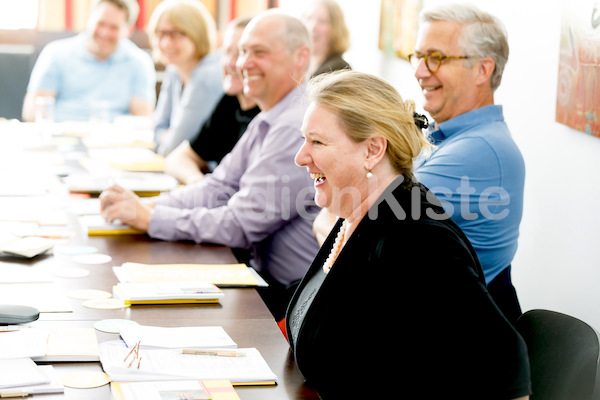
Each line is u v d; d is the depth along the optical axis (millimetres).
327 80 1747
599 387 1665
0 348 1690
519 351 1528
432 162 2449
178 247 2701
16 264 2381
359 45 5820
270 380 1675
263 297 2840
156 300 2105
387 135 1705
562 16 2676
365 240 1707
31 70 6355
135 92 5676
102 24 5473
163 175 3756
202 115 4535
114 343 1793
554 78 2801
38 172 3670
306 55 3062
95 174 3629
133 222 2768
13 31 6477
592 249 2475
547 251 2816
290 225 2842
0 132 4586
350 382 1656
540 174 2900
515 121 3141
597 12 2404
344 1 6266
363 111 1693
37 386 1534
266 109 3154
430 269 1601
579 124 2529
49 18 6508
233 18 6758
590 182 2498
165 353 1752
